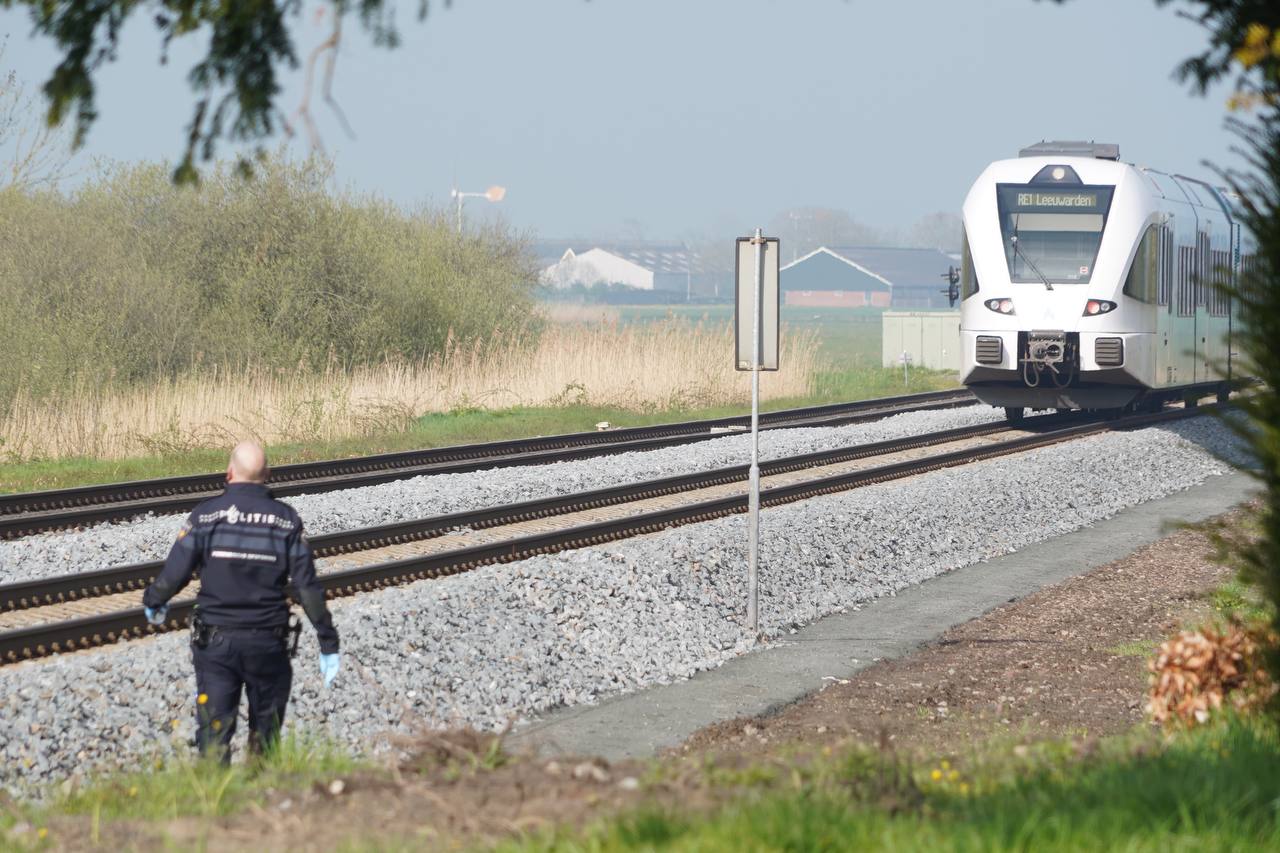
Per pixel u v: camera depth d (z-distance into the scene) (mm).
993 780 25281
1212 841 19797
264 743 28828
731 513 68312
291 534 28547
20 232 114562
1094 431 105500
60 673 36156
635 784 23188
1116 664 43594
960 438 102938
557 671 42062
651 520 63312
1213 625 31969
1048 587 57375
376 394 106500
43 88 24688
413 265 140875
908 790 23016
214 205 130625
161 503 66625
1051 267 95438
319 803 23391
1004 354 96125
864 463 89062
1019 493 76500
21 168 116125
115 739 33406
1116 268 94625
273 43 24891
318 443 93125
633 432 99250
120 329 114625
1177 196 105875
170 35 24594
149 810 24578
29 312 106375
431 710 37562
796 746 30906
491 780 23859
